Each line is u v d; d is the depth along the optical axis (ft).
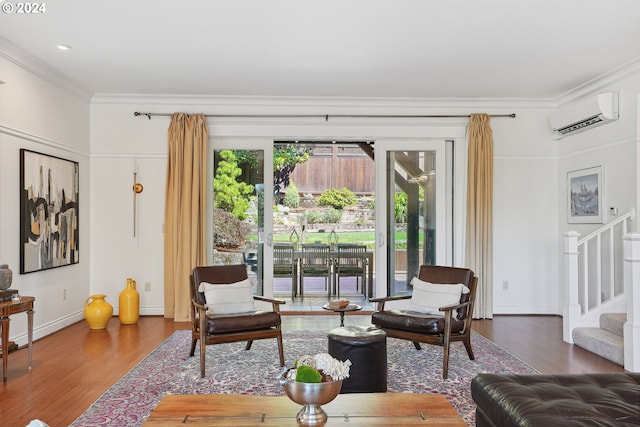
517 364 12.30
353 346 9.89
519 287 19.04
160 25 11.71
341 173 32.09
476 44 13.04
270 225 18.86
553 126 18.21
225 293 13.00
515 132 18.93
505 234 18.98
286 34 12.32
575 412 5.73
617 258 15.30
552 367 12.07
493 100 18.72
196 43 12.94
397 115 18.75
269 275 18.86
